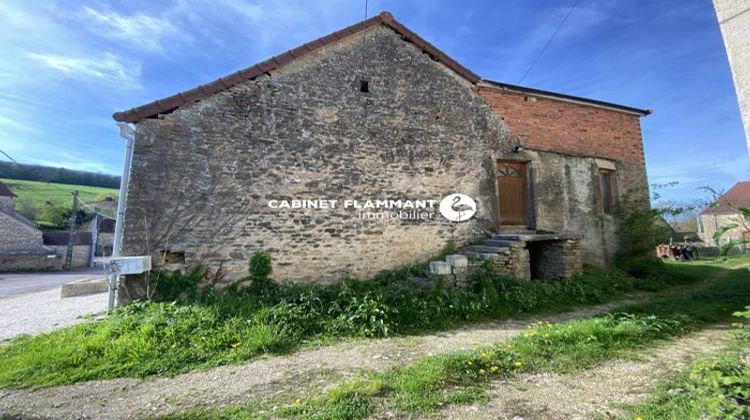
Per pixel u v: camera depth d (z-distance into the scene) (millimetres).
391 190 7301
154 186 5727
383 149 7340
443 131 7961
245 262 6109
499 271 6727
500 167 8773
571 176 9195
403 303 5340
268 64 6523
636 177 10078
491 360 3457
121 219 5703
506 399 2766
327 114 6945
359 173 7070
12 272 22516
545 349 3746
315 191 6691
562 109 9453
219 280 5922
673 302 5957
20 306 6992
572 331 4102
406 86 7730
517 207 8742
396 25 7707
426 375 3133
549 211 8758
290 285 6156
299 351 4062
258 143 6398
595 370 3307
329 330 4672
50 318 5684
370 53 7508
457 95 8250
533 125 9039
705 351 3734
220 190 6090
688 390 2705
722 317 5145
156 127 5828
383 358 3758
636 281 7895
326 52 7113
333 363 3654
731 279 8539
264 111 6496
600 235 9266
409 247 7324
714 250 18516
